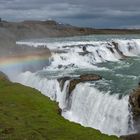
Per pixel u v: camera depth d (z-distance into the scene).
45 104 50.47
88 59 83.94
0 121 42.44
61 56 82.88
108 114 47.97
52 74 70.50
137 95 46.59
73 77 62.69
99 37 140.88
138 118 44.66
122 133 45.53
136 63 80.44
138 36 146.50
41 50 86.81
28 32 165.12
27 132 39.09
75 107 54.62
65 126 41.66
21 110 47.06
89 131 40.53
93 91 52.53
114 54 90.06
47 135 38.50
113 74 66.12
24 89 58.19
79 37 148.00
